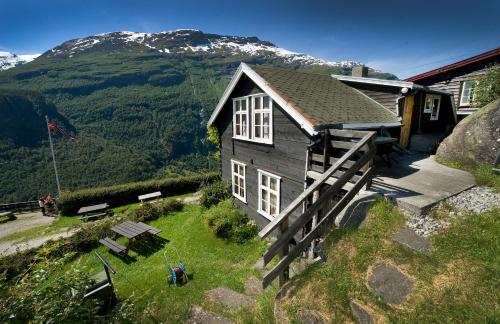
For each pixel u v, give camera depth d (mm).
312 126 5707
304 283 3434
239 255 7535
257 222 9422
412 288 2896
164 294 5965
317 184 3869
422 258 3268
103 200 15328
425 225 3973
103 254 8812
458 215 4082
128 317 3518
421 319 2545
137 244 9344
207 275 6574
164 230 10586
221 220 9188
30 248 9625
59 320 2613
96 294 5406
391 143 7434
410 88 9344
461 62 12922
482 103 10164
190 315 4512
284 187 7695
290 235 3674
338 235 4047
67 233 11195
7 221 13750
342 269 3393
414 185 5504
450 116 13617
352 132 5281
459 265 3027
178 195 17062
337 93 9398
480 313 2438
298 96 7277
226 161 11828
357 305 2877
